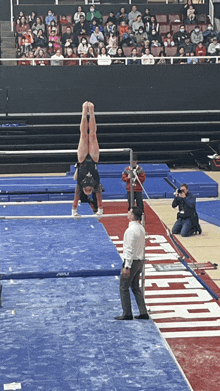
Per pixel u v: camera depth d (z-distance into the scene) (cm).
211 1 2638
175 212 1608
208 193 1777
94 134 934
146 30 2481
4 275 983
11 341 777
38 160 2194
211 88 2241
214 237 1367
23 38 2398
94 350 753
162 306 954
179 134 2212
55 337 790
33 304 899
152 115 2209
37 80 2195
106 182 1877
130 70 2212
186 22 2575
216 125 2227
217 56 2225
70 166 2089
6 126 2153
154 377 684
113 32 2470
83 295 935
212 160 2173
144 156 2236
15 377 681
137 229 839
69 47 2372
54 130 2188
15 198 1694
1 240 1187
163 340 788
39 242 1170
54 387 659
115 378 681
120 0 2736
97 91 2217
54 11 2630
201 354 793
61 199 1698
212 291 940
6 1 2627
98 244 1157
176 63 2331
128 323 839
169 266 1146
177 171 2191
